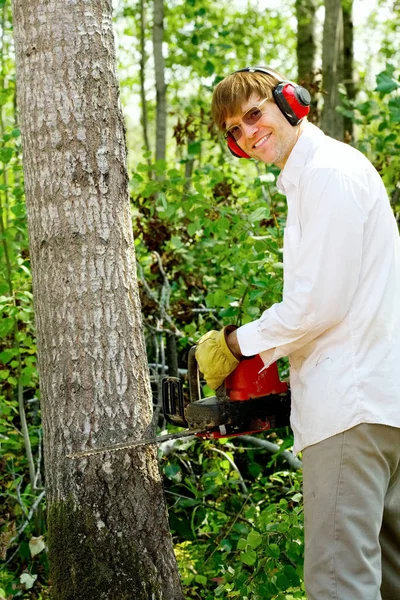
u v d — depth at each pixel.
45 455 2.50
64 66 2.37
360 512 2.02
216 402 2.24
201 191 3.80
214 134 4.71
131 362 2.46
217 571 3.10
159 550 2.44
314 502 2.08
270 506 2.74
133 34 9.60
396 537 2.26
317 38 6.63
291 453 3.59
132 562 2.38
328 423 2.04
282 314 2.05
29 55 2.39
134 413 2.44
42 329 2.45
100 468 2.38
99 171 2.40
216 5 8.71
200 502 3.37
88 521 2.38
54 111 2.37
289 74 9.86
